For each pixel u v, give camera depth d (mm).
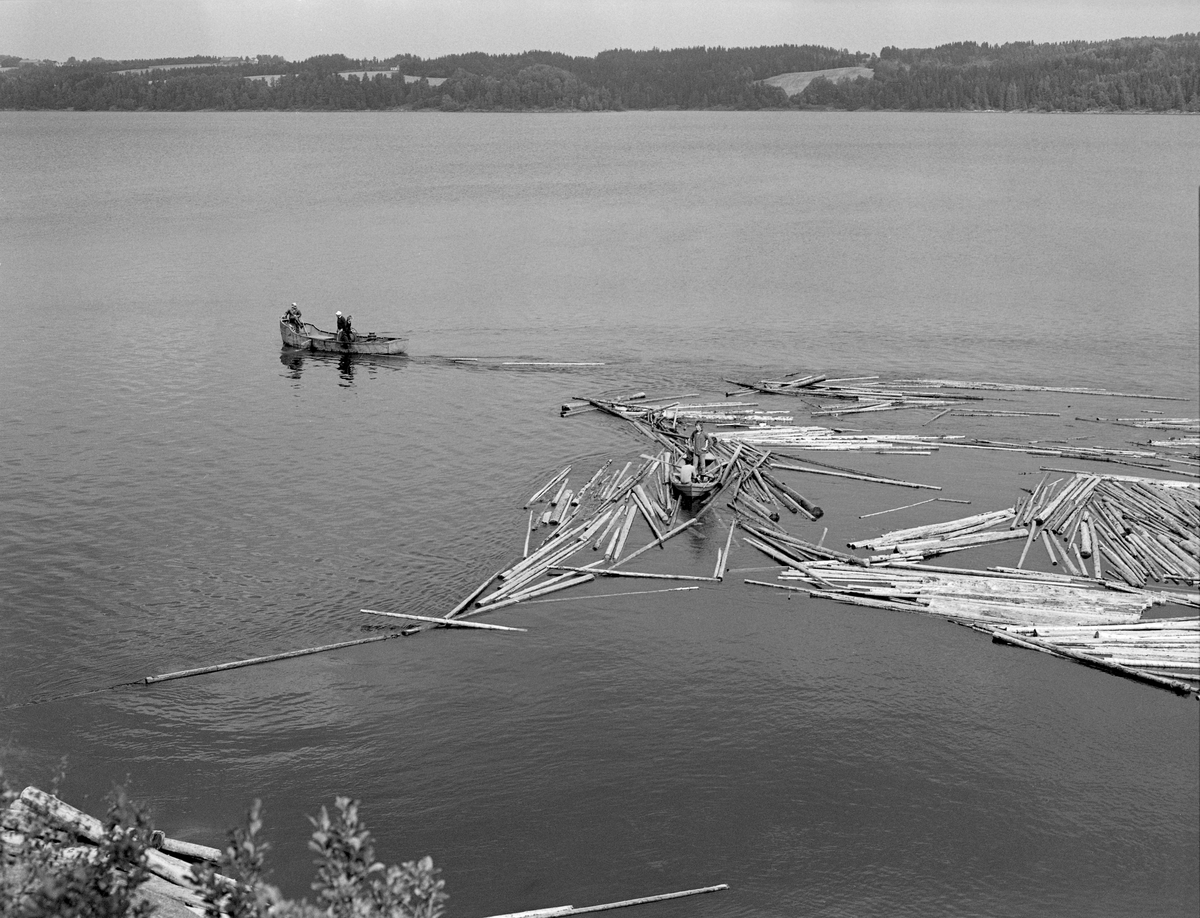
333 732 32469
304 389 64125
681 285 96688
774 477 51094
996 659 36812
